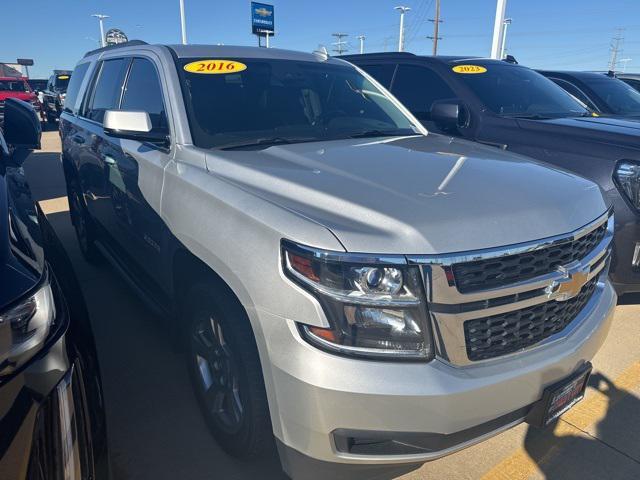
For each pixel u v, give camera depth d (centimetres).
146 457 247
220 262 211
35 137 286
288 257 182
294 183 214
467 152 284
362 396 169
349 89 362
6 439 131
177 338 300
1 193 179
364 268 171
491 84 513
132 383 305
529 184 228
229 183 231
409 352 175
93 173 404
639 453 257
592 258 221
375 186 211
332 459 181
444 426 176
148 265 313
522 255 189
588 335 218
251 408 207
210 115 291
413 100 541
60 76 2183
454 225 182
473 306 180
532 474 242
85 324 181
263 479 233
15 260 146
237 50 344
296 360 176
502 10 1397
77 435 147
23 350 137
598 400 298
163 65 311
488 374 182
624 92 726
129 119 274
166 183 271
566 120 451
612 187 363
